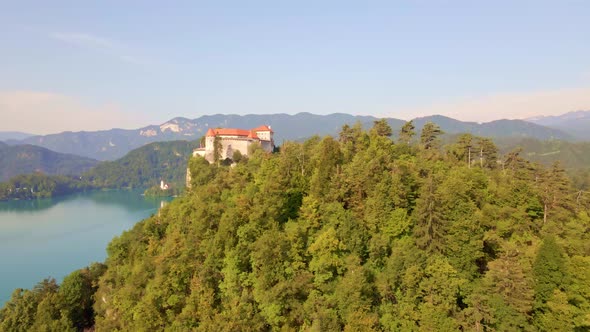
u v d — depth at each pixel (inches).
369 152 4303.6
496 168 5206.7
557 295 2687.0
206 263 3513.8
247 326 2910.9
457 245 3078.2
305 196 4050.2
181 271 3545.8
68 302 4517.7
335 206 3538.4
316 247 3144.7
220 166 6727.4
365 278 2881.4
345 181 3804.1
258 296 3090.6
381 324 2746.1
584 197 4490.7
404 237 3331.7
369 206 3491.6
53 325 4077.3
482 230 3284.9
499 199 3762.3
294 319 3006.9
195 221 4030.5
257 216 3553.2
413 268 2824.8
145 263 4057.6
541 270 2819.9
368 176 3747.5
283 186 3946.9
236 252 3376.0
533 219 3730.3
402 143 5108.3
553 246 2834.6
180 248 3875.5
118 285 4402.1
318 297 2938.0
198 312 3179.1
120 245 5073.8
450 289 2714.1
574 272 2815.0
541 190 3895.2
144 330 3280.0
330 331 2645.2
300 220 3649.1
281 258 3181.6
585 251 3186.5
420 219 3257.9
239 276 3321.9
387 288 2874.0
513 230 3479.3
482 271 3238.2
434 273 2810.0
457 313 2684.5
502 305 2637.8
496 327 2632.9
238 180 5032.0
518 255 2992.1
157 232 4955.7
